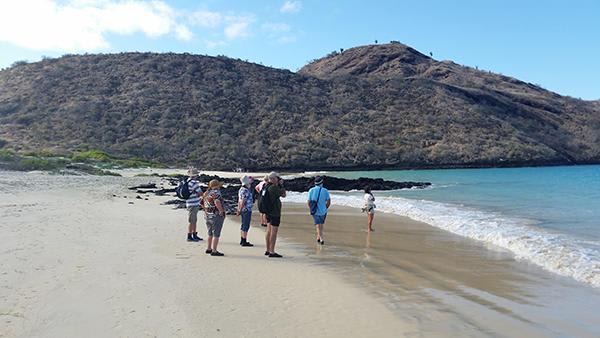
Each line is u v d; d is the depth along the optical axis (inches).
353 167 2962.6
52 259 347.6
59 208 644.1
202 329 231.6
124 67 3841.0
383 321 253.0
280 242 497.0
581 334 237.8
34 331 219.0
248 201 465.7
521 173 2506.2
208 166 2741.1
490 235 521.7
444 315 264.2
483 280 339.6
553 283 330.6
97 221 556.1
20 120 3026.6
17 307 246.7
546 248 437.1
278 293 298.5
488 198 1059.3
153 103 3383.4
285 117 3484.3
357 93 4069.9
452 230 583.5
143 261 365.4
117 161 2395.4
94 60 3932.1
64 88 3491.6
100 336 217.0
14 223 492.1
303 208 874.1
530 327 246.8
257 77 3988.7
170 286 301.0
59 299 262.1
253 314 257.3
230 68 4050.2
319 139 3245.6
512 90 5408.5
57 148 2608.3
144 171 2057.1
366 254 434.0
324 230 588.4
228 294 291.6
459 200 1005.2
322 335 231.1
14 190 850.1
